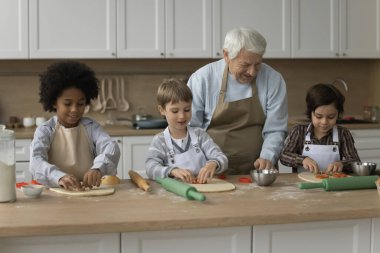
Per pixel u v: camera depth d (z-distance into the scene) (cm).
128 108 463
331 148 261
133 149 405
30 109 449
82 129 227
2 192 186
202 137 238
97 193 198
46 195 200
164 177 221
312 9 448
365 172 231
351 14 458
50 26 410
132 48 422
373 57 465
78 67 220
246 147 267
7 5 404
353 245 189
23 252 167
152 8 422
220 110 261
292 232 183
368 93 509
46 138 220
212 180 223
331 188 206
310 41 451
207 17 429
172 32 426
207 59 472
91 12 415
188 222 166
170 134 236
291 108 492
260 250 181
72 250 169
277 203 187
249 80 254
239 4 434
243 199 193
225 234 178
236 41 238
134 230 163
